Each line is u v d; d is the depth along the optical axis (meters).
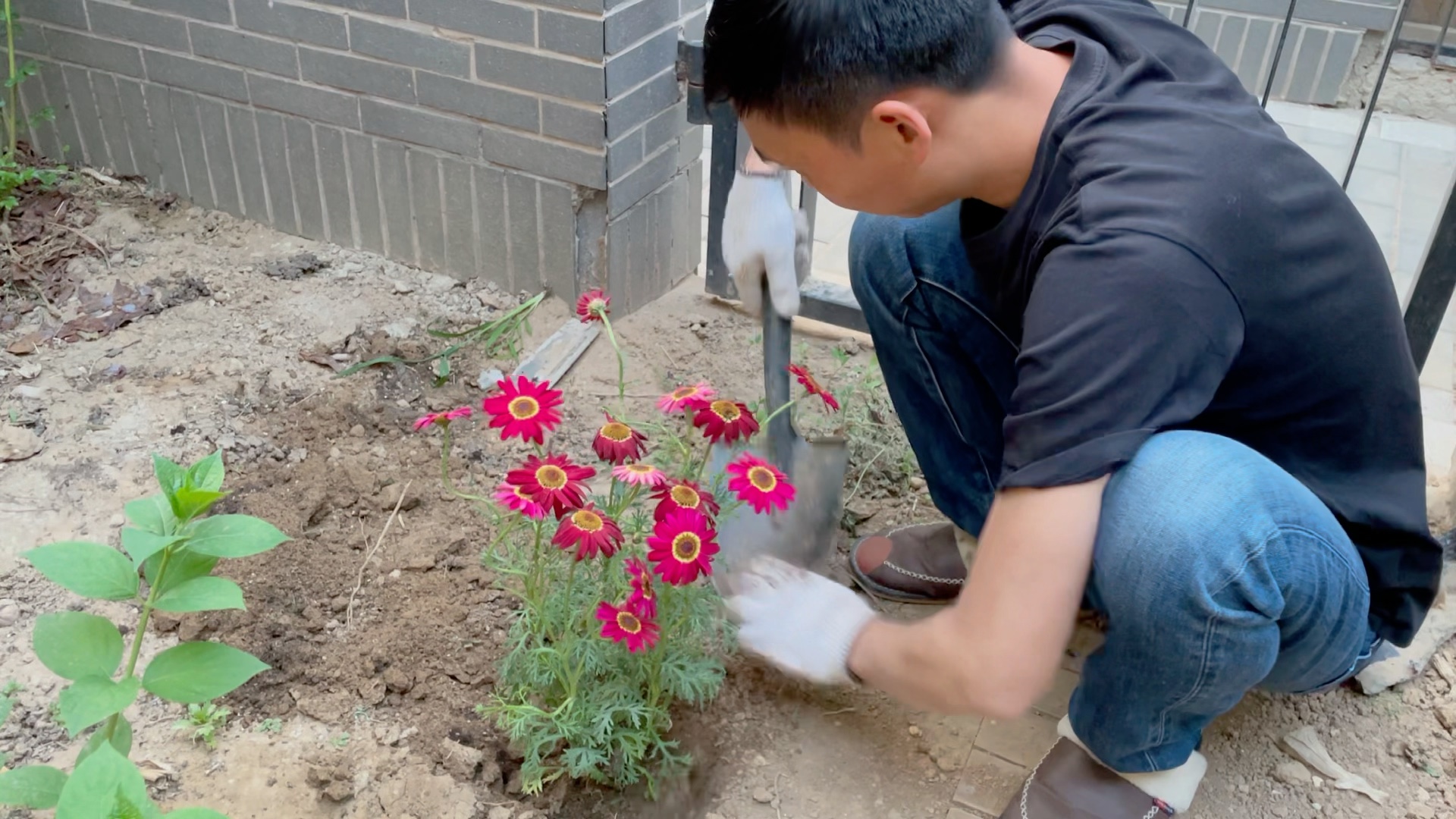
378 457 2.11
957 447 1.78
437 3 2.31
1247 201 1.13
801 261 1.89
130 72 2.77
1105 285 1.05
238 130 2.72
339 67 2.50
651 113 2.43
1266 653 1.27
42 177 2.81
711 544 1.32
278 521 1.93
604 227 2.44
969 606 1.14
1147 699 1.33
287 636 1.74
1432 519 2.03
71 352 2.34
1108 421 1.05
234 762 1.55
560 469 1.34
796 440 1.82
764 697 1.71
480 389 2.32
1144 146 1.13
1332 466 1.36
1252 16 3.79
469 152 2.47
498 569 1.51
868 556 1.90
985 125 1.18
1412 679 1.75
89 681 1.19
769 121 1.18
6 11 2.66
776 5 1.10
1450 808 1.57
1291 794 1.58
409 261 2.71
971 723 1.68
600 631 1.41
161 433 2.13
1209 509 1.19
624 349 2.48
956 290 1.61
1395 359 1.29
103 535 1.90
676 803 1.58
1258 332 1.20
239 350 2.37
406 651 1.72
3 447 2.06
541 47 2.26
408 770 1.56
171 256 2.69
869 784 1.59
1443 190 3.32
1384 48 3.79
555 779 1.57
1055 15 1.37
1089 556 1.10
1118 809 1.45
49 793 1.18
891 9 1.09
